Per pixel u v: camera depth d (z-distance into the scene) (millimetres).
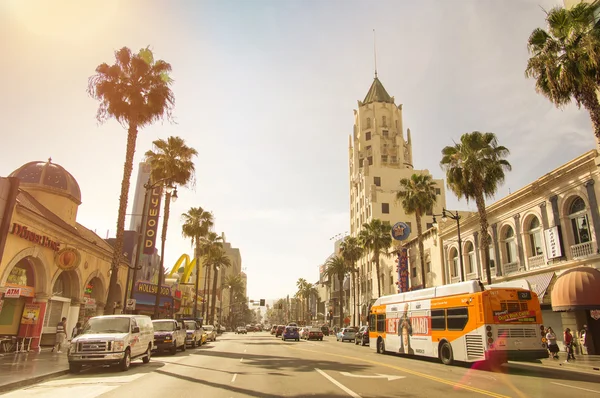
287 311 184375
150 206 36125
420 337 19922
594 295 19859
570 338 20094
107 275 30969
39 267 21656
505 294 16109
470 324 16328
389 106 91312
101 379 12523
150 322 18344
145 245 35188
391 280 59281
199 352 25109
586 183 22875
